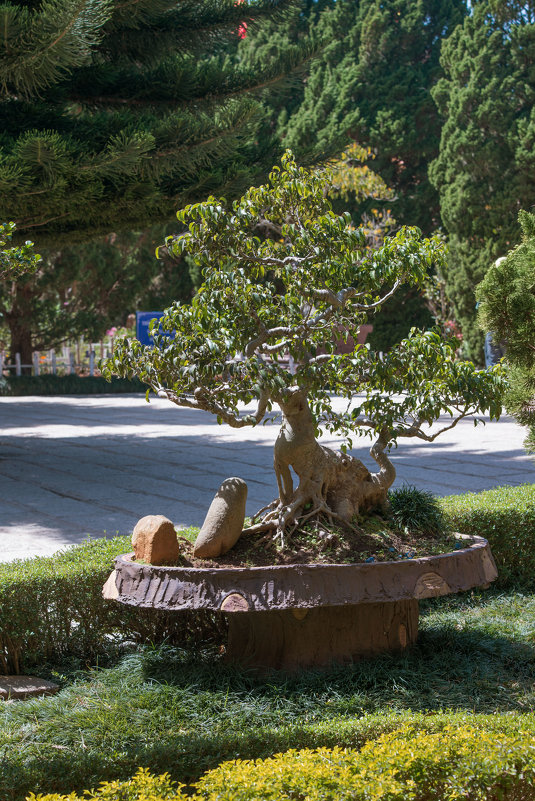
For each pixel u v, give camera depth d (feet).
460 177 93.66
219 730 13.09
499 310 19.39
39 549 24.80
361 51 113.50
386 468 17.02
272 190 16.60
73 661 16.61
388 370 16.19
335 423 16.62
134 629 17.47
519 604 20.56
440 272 95.86
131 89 44.68
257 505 31.22
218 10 48.03
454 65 95.91
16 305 92.68
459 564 15.20
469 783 8.59
